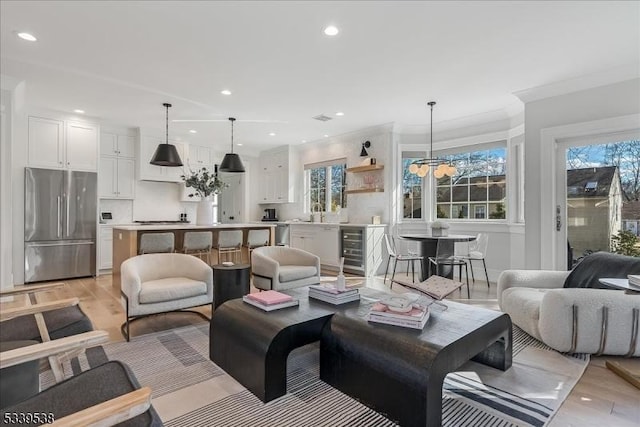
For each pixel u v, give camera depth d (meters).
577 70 3.57
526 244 4.22
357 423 1.68
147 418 1.07
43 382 2.01
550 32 2.83
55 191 5.12
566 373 2.20
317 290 2.50
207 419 1.70
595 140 3.80
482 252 4.90
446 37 2.92
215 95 4.39
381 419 1.71
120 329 3.03
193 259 3.41
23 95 4.35
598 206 3.80
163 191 6.75
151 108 4.94
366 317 2.04
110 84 4.00
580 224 3.92
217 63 3.44
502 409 1.80
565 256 3.99
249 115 5.28
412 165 5.00
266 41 2.99
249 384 1.96
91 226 5.46
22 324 1.89
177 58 3.34
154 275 3.28
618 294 2.36
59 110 5.07
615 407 1.82
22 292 2.18
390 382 1.68
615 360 2.39
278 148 7.84
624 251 3.63
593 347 2.35
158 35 2.91
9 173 3.94
